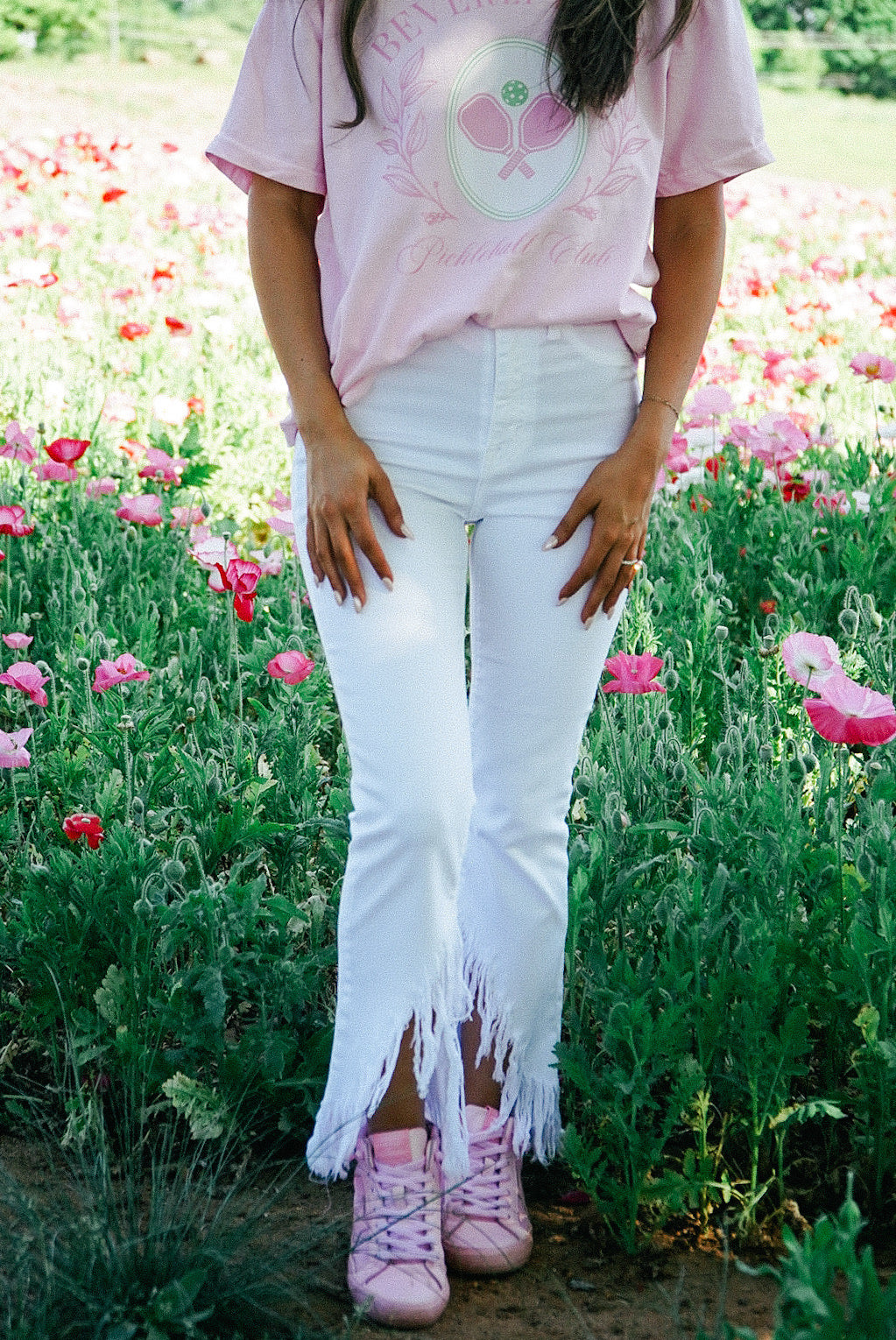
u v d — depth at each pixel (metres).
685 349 2.02
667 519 4.26
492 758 2.01
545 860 2.03
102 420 5.36
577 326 1.91
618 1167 2.06
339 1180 2.11
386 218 1.83
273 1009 2.21
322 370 1.93
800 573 3.92
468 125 1.80
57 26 23.83
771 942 2.04
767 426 4.32
